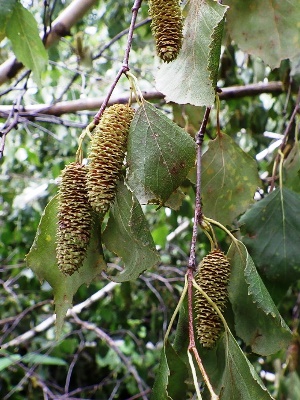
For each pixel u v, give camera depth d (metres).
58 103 0.37
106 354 0.51
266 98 0.48
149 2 0.15
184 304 0.16
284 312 0.41
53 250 0.16
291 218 0.22
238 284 0.17
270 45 0.21
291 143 0.31
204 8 0.16
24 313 0.47
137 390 0.51
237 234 0.31
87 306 0.50
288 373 0.28
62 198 0.14
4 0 0.22
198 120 0.28
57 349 0.49
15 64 0.31
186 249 0.55
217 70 0.15
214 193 0.22
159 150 0.13
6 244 0.53
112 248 0.15
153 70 0.47
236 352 0.14
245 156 0.21
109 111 0.14
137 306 0.55
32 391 0.50
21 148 0.52
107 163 0.13
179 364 0.15
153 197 0.13
